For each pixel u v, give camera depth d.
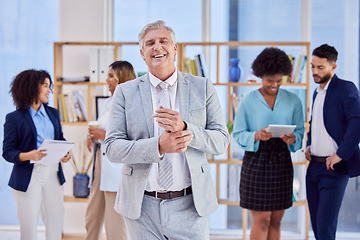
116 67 3.12
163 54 1.88
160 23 1.92
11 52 4.55
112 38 4.53
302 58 4.05
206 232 1.98
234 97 4.14
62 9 4.40
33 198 2.94
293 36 4.44
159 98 1.94
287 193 3.14
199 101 1.94
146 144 1.77
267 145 3.10
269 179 3.07
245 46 4.49
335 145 3.04
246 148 3.12
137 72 4.14
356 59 4.40
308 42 3.99
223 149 1.95
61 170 3.14
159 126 1.91
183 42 4.27
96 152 3.24
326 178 3.03
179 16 4.51
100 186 3.11
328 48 3.03
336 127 3.00
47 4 4.52
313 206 3.16
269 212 3.13
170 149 1.75
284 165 3.11
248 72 4.49
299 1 4.42
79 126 4.34
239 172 4.09
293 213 4.50
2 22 4.54
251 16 4.48
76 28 4.40
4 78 4.55
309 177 3.17
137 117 1.91
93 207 3.28
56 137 3.18
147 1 4.52
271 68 3.06
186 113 1.90
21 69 4.56
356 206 4.39
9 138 2.93
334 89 3.03
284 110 3.18
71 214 4.38
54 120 3.18
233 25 4.51
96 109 4.14
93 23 4.39
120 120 1.93
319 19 4.41
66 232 4.34
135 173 1.90
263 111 3.19
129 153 1.80
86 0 4.39
